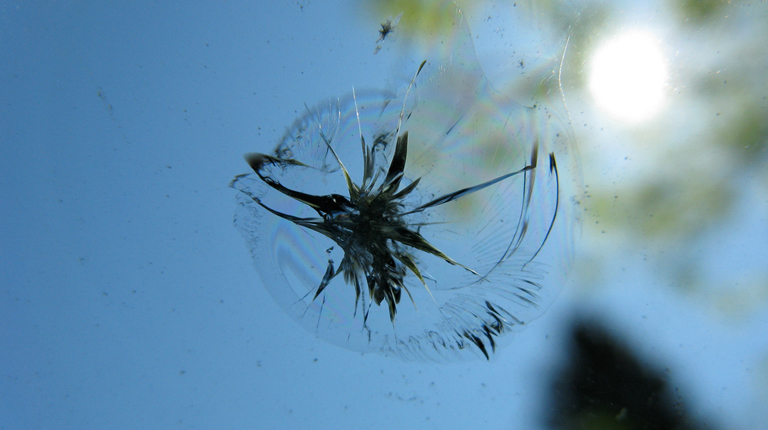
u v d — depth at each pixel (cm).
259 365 10
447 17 10
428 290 10
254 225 10
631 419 10
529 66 11
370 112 10
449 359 10
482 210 10
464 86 10
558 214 10
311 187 10
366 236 10
